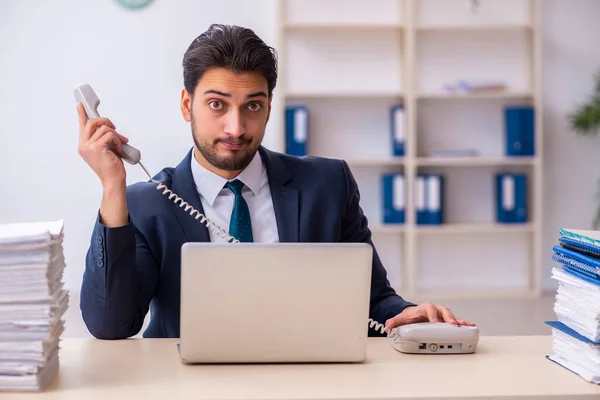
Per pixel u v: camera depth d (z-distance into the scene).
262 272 1.55
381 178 6.05
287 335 1.58
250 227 2.09
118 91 5.82
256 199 2.15
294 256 1.55
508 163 5.97
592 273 1.53
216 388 1.44
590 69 6.14
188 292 1.54
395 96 6.01
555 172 6.20
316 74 6.06
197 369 1.58
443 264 6.26
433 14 6.06
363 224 2.28
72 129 5.81
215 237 2.08
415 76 5.93
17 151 5.79
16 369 1.41
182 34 5.83
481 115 6.14
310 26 5.78
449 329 1.72
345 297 1.58
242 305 1.56
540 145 5.83
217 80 1.89
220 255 1.54
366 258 1.58
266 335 1.58
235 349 1.58
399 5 6.05
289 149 5.72
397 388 1.44
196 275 1.54
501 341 1.87
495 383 1.48
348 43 6.06
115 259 1.82
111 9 5.79
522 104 6.12
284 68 5.72
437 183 5.81
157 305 2.08
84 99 1.83
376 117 6.10
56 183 5.83
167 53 5.83
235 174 2.11
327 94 5.74
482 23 6.08
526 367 1.61
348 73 6.07
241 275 1.54
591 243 1.56
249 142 1.96
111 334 1.85
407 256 5.88
